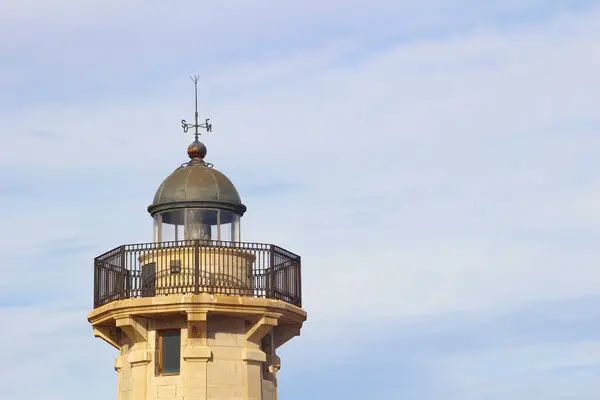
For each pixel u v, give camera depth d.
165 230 108.06
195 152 110.25
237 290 105.62
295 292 108.56
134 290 105.44
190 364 104.94
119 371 108.44
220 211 108.06
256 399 106.12
